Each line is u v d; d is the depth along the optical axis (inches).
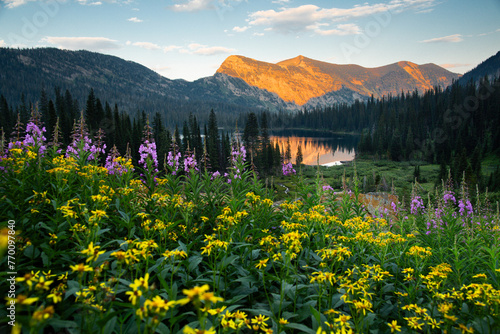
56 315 101.5
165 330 100.7
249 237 187.9
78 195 179.5
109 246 164.6
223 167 2979.8
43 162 213.6
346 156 6141.7
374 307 148.4
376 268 147.9
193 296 69.2
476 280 173.2
